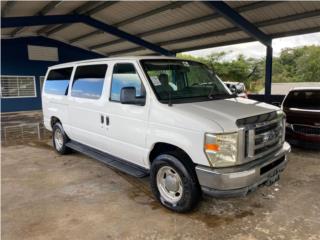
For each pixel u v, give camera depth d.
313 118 5.71
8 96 15.39
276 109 3.68
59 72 5.84
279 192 4.01
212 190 2.96
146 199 3.86
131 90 3.59
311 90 6.45
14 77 15.48
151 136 3.50
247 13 9.02
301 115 5.88
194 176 3.22
